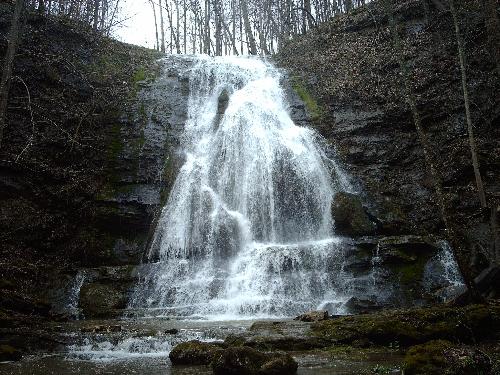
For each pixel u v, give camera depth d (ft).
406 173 56.08
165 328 31.42
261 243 54.70
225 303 40.47
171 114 67.31
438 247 44.47
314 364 21.77
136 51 79.51
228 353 20.43
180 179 58.95
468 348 21.17
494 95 54.65
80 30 71.00
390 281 42.37
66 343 27.40
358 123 62.13
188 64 79.66
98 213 53.31
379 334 25.82
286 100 70.44
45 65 60.08
